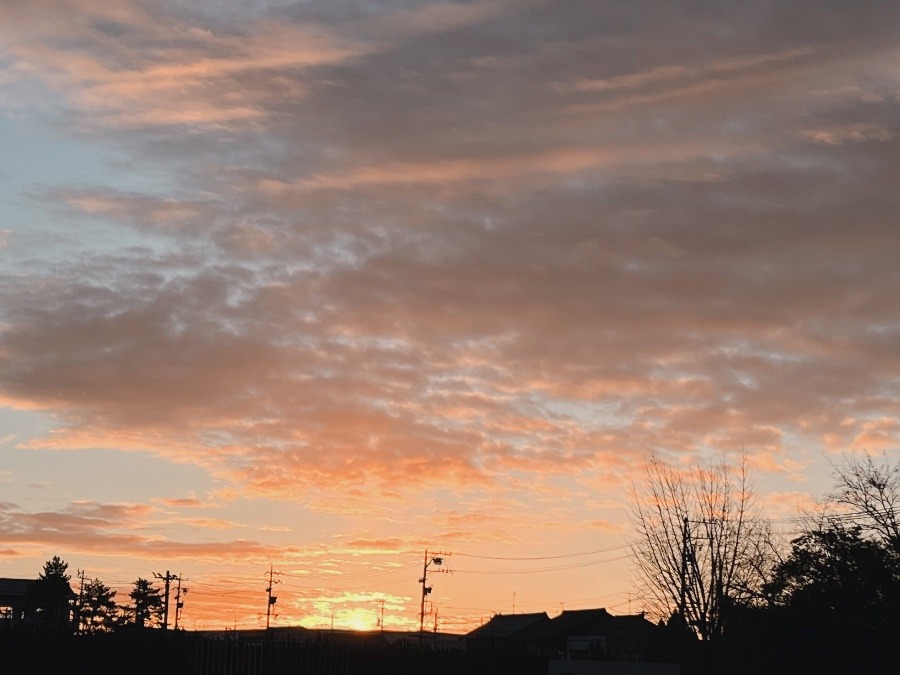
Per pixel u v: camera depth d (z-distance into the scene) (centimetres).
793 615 4088
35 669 3916
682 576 4388
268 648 4222
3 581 6725
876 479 4222
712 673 4228
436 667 4969
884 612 3984
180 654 4028
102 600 8731
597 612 8306
